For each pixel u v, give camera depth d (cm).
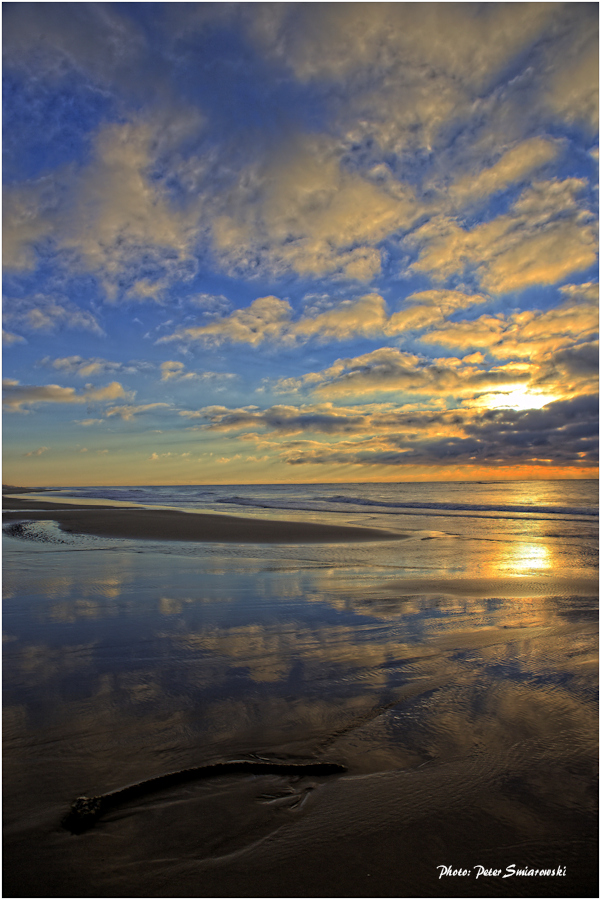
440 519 2192
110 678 401
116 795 245
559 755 289
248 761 278
